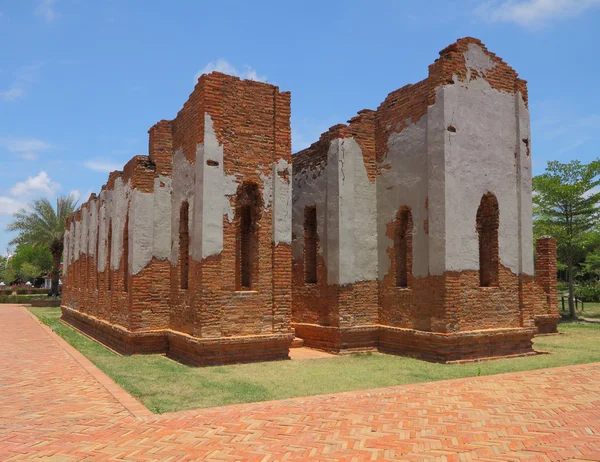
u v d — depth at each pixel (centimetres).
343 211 1362
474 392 848
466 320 1198
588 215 2531
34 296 4647
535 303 1766
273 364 1145
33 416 714
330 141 1407
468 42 1257
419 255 1259
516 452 569
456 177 1208
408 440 608
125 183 1478
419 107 1281
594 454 562
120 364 1154
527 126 1343
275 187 1239
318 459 548
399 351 1296
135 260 1321
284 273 1233
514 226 1305
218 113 1183
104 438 615
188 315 1207
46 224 3975
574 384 910
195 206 1181
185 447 583
